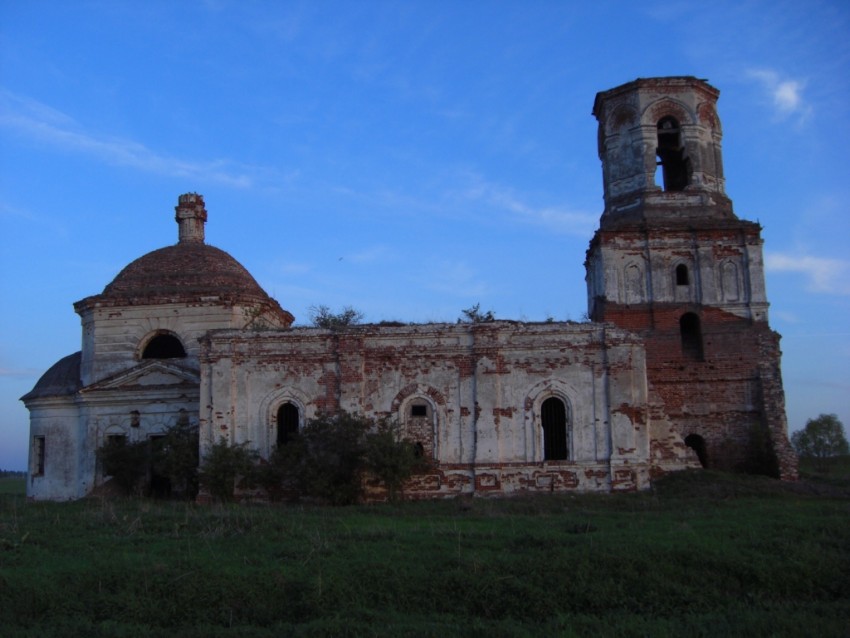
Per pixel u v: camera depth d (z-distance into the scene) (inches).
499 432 1172.5
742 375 1283.2
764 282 1307.8
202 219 1604.3
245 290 1406.3
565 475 1160.2
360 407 1187.3
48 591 597.0
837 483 1171.3
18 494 1657.2
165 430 1317.7
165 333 1386.6
